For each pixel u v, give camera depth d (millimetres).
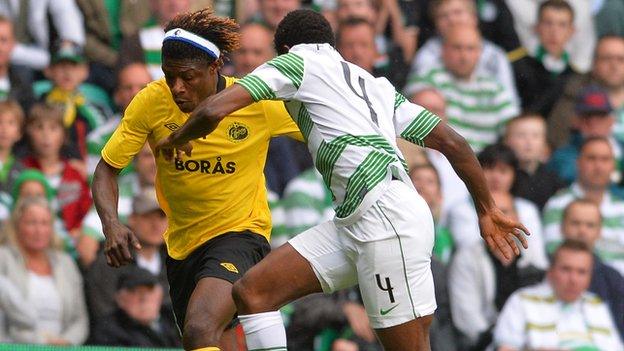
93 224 21938
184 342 13172
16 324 20625
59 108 23500
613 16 27297
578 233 23422
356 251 12531
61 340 20828
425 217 12562
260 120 13891
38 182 21531
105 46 24828
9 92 23781
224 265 13586
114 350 18531
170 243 14352
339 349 21047
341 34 24875
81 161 23141
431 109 24359
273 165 22734
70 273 21203
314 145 12586
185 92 13211
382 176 12445
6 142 22312
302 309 21094
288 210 22250
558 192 24375
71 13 24703
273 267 12656
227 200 14008
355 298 21375
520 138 24438
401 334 12617
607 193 24578
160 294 21031
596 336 22141
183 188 13938
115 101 24297
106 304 21031
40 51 24766
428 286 12633
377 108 12703
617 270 22797
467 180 13008
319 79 12516
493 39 26734
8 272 20734
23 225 20938
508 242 13086
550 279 22422
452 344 21953
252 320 12570
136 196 21188
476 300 22203
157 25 24906
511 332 22016
